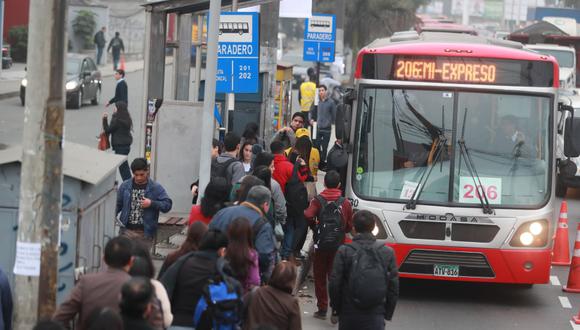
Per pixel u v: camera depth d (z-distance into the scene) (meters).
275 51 60.16
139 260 19.22
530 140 33.78
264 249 25.17
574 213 58.22
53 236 20.23
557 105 34.16
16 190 23.00
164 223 39.66
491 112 33.91
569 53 102.06
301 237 36.88
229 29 38.22
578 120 58.91
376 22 152.88
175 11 44.44
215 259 21.23
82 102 91.81
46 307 20.28
